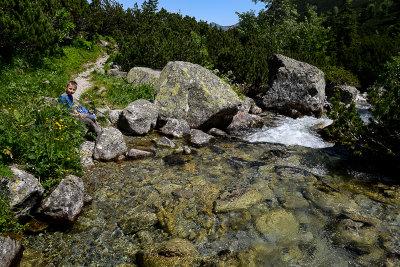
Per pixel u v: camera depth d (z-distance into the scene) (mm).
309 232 4023
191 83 9109
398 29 35375
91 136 6793
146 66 13734
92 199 4645
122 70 14328
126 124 7922
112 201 4641
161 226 4078
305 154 7223
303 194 5094
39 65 11578
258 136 8719
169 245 3607
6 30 10148
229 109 8961
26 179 3896
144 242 3750
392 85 7211
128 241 3764
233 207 4582
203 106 8875
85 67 14586
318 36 25016
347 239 3879
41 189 4070
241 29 26625
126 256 3500
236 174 5863
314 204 4762
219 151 7250
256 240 3838
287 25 25750
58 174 4520
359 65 19938
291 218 4340
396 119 5812
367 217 4398
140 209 4461
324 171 6191
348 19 29750
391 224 4223
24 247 3492
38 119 5230
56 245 3602
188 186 5254
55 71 11500
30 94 8070
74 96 9602
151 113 8398
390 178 5828
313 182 5586
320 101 11820
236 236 3906
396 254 3566
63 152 4887
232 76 15125
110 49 19406
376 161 6512
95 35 20781
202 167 6152
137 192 4953
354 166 6465
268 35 23531
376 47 21406
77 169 5180
